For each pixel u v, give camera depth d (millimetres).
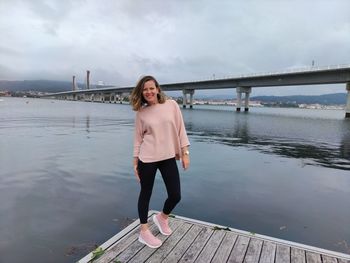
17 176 8289
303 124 36094
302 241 4805
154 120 3490
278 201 6750
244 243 3775
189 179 8516
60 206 6008
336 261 3389
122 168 9594
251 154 13602
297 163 11578
